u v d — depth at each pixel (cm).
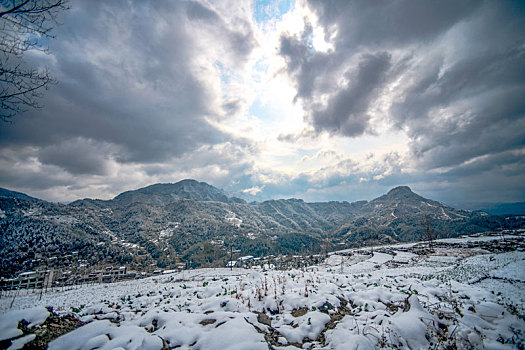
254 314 643
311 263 4491
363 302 770
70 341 494
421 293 974
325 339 545
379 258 3769
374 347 488
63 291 2344
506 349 508
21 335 496
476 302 837
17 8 449
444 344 536
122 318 720
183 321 583
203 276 2908
